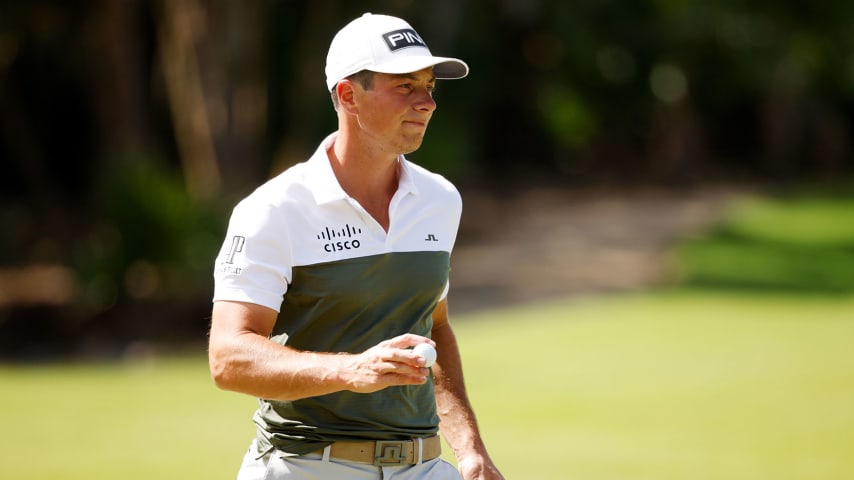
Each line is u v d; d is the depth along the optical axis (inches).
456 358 510.0
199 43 2815.0
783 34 4938.5
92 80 3526.1
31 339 2554.1
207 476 1035.3
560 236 3887.8
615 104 5964.6
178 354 2330.2
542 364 1731.1
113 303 2578.7
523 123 6323.8
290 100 3676.2
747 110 6786.4
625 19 5310.0
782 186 5708.7
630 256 3383.4
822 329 2016.5
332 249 443.8
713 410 1344.7
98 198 2864.2
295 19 3681.1
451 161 3533.5
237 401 1504.7
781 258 3243.1
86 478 1019.3
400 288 454.9
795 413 1315.2
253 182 2874.0
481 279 3083.2
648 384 1539.1
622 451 1127.6
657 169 6254.9
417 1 3818.9
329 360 404.2
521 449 1136.2
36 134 4311.0
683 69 5777.6
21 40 3622.0
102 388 1642.5
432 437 470.9
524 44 5620.1
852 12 4520.2
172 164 3821.4
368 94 445.7
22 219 3971.5
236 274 435.2
